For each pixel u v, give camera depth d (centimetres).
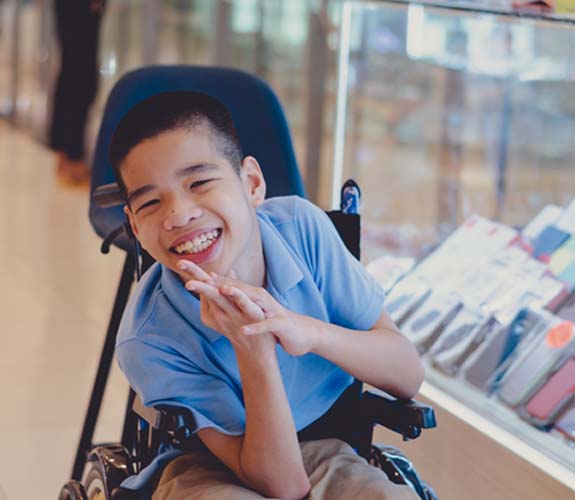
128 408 220
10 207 645
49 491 282
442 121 360
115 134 168
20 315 433
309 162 466
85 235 583
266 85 267
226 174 166
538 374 247
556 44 272
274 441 162
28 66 916
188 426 162
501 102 319
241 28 552
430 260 303
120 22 692
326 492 171
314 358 178
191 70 266
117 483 175
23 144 882
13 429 320
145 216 166
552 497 224
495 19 271
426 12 289
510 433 246
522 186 292
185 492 166
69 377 366
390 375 178
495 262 277
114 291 474
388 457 187
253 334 158
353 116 340
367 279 185
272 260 173
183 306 168
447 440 256
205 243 163
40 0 860
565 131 274
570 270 247
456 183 333
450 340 278
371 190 347
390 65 340
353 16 319
